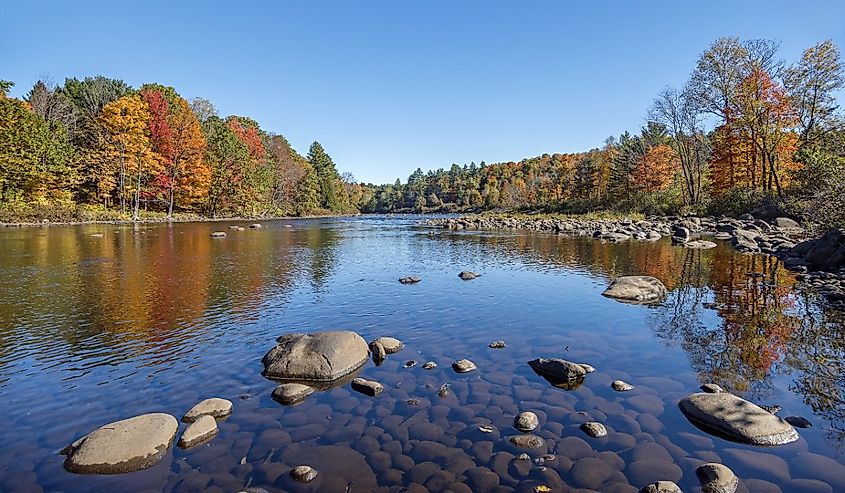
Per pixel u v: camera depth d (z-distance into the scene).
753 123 32.31
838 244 14.45
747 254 19.06
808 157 29.92
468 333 8.08
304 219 61.09
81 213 38.06
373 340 7.49
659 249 21.34
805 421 4.80
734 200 35.12
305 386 5.63
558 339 7.73
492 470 3.90
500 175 102.69
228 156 55.91
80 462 4.03
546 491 3.62
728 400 4.90
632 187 52.34
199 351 7.14
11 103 35.22
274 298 10.82
